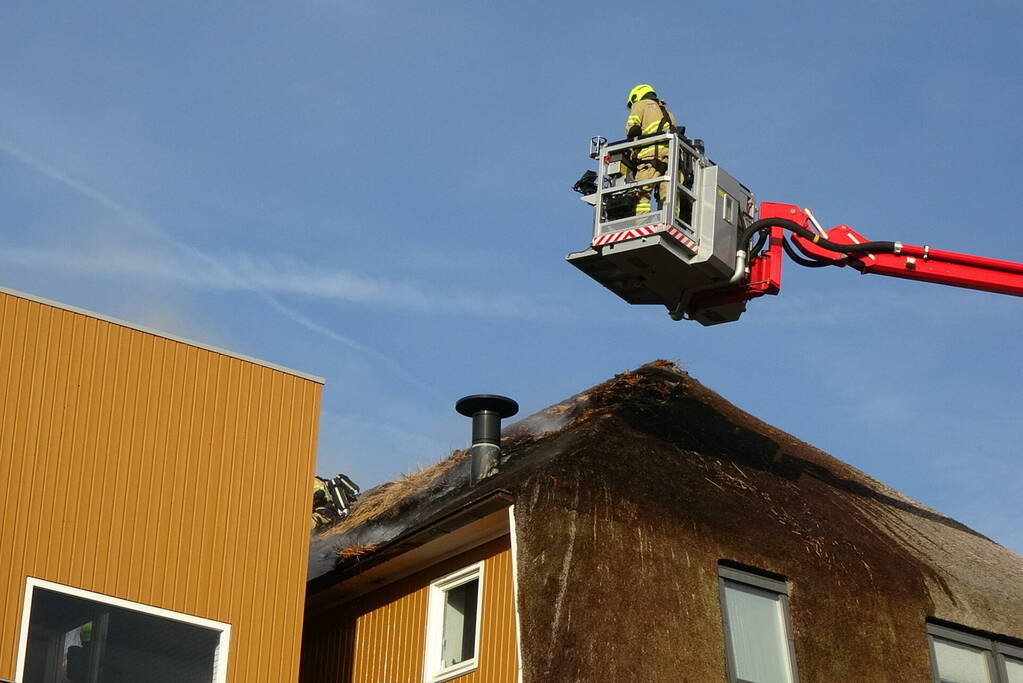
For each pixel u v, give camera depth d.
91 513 15.38
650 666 15.55
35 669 14.47
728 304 18.78
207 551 15.97
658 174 17.84
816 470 20.47
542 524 16.00
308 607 19.66
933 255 19.59
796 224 18.88
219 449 16.47
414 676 17.62
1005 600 19.56
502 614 16.67
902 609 18.12
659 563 16.31
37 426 15.35
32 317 15.71
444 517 16.80
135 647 15.17
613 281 18.56
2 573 14.62
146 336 16.41
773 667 16.66
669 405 19.69
